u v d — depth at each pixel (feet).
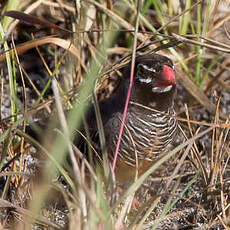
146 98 33.83
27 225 28.76
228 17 45.14
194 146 35.96
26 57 48.67
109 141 34.53
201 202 34.71
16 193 34.22
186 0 44.57
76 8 42.75
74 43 42.16
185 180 38.60
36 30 48.49
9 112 43.86
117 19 42.32
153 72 33.35
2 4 44.06
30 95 46.85
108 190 29.27
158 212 33.83
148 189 36.42
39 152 35.27
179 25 45.29
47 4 44.65
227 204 32.99
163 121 34.50
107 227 25.86
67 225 28.48
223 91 48.21
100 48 41.75
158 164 28.04
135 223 30.01
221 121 39.50
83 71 44.09
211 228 32.12
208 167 38.24
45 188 28.48
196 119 45.65
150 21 48.29
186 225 32.14
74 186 29.55
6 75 47.01
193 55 44.65
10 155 36.04
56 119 35.78
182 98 47.19
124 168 35.37
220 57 48.44
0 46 39.19
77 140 35.58
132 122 34.22
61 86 41.78
